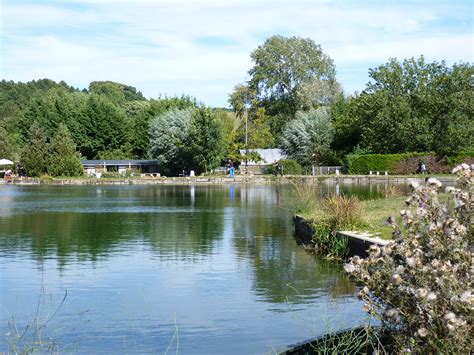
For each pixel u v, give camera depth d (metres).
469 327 4.11
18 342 6.98
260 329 7.46
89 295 9.24
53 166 57.91
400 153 53.16
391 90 55.16
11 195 35.47
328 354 5.98
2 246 14.17
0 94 105.94
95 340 7.11
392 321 4.66
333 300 8.81
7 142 69.00
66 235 16.22
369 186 40.09
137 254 13.02
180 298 9.05
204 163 58.03
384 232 12.43
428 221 4.82
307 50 76.31
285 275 10.77
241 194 35.31
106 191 40.00
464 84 52.88
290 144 62.91
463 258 4.44
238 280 10.34
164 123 63.16
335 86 74.19
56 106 74.50
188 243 14.71
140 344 6.96
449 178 44.97
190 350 6.73
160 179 53.41
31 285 9.94
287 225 18.58
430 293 4.10
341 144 60.94
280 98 76.19
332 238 13.10
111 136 74.44
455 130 51.28
